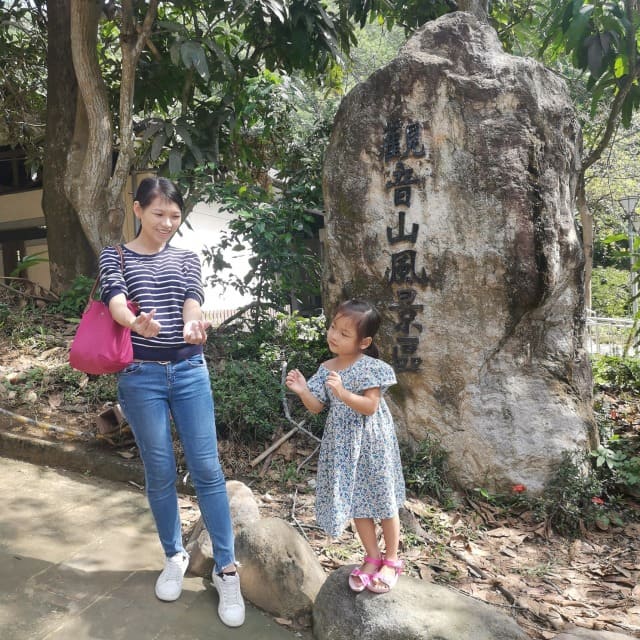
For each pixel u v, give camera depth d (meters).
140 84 7.77
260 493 3.76
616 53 6.04
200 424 2.53
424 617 2.40
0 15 7.94
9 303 6.24
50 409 4.46
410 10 7.72
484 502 3.91
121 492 3.65
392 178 4.16
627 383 6.41
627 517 4.05
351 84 16.33
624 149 16.73
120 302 2.38
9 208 11.09
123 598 2.63
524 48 9.02
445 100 4.04
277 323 6.07
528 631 2.71
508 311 3.98
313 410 2.55
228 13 6.91
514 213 3.91
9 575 2.71
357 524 2.59
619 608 2.99
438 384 4.08
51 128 6.83
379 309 4.21
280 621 2.62
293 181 6.66
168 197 2.54
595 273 16.12
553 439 3.98
